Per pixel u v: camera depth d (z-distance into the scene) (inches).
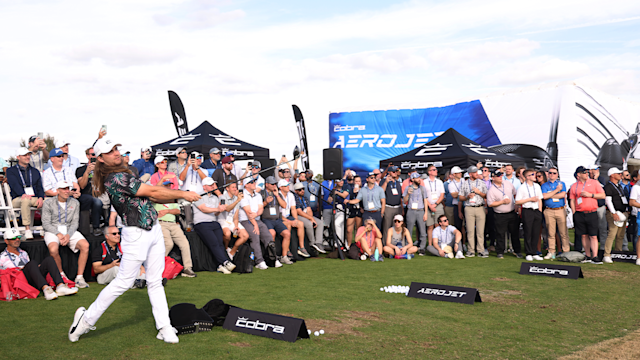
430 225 409.7
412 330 170.1
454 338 161.0
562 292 240.5
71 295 222.1
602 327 177.0
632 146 627.5
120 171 144.6
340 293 234.7
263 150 431.8
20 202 262.4
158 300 151.6
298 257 366.6
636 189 329.1
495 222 373.7
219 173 322.7
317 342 154.8
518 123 587.5
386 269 315.6
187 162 324.2
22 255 223.9
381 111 681.6
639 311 201.8
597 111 571.2
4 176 257.6
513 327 175.6
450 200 419.5
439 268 319.9
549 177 365.7
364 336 162.2
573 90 551.5
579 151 552.7
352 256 367.6
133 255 142.8
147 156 361.1
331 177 367.2
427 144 478.0
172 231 281.7
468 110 622.8
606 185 346.6
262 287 249.0
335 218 410.3
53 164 265.4
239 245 313.3
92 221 275.3
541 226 371.2
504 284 261.9
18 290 211.6
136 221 142.9
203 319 164.4
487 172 401.7
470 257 376.5
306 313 192.9
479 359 140.3
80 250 247.6
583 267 322.3
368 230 366.3
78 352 140.4
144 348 145.3
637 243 334.0
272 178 347.3
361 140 689.6
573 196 351.9
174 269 274.8
